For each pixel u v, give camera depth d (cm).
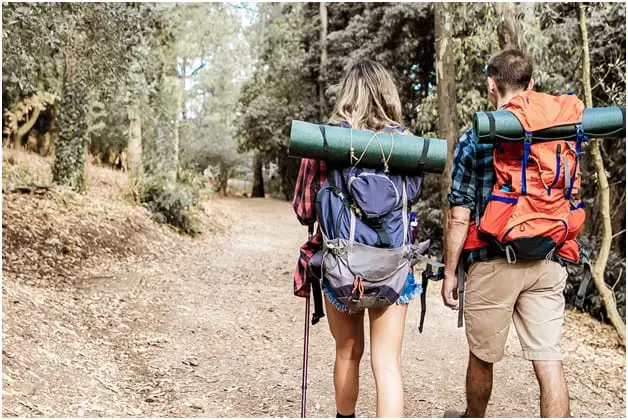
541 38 815
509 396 459
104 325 561
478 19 948
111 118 1641
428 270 316
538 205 279
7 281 596
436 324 661
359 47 1789
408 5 1374
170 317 632
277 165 2830
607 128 278
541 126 273
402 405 278
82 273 760
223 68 1762
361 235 265
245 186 3650
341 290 266
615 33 809
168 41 1398
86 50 847
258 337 594
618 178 857
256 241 1395
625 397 501
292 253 1234
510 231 280
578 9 616
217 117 2580
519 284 292
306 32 2373
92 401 382
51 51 917
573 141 286
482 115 272
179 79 1620
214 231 1455
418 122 1143
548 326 290
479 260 299
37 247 783
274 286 866
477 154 294
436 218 1123
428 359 543
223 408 408
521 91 309
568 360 597
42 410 347
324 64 2125
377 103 290
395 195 267
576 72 840
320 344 580
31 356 412
